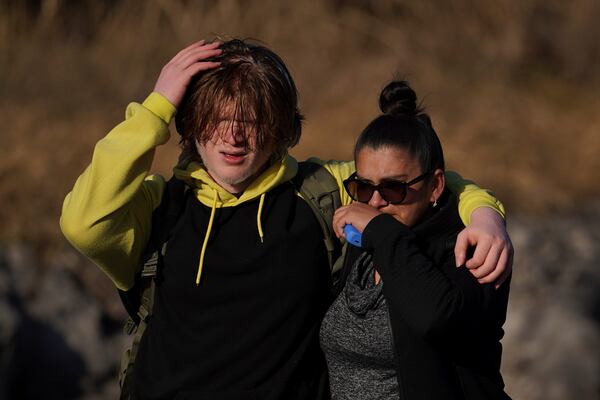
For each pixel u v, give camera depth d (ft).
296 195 31.42
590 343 84.23
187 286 30.73
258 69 29.50
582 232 96.68
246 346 30.42
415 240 28.76
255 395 30.45
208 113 29.32
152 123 29.73
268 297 30.45
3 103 102.42
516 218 98.68
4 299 78.38
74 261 84.28
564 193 102.99
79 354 78.48
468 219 30.14
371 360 29.89
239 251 30.53
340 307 30.42
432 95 112.57
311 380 31.53
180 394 30.71
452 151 104.73
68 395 77.30
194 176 30.89
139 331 32.35
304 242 30.81
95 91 106.11
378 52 117.80
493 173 103.09
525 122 111.65
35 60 107.76
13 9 112.06
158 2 114.11
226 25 113.19
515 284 89.92
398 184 29.01
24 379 76.43
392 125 29.48
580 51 127.03
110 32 112.98
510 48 123.75
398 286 27.76
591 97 121.70
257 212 30.86
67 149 94.73
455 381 29.04
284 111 29.78
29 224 86.48
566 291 89.40
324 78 112.47
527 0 126.41
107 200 29.37
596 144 109.40
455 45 122.11
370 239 28.63
